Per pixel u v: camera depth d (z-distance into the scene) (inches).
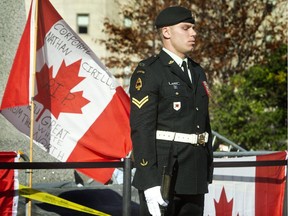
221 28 1849.2
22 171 505.0
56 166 350.0
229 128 1384.1
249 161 432.5
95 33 2386.8
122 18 2345.0
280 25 1957.4
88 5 2386.8
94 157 430.3
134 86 340.8
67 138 428.8
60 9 2412.6
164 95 338.0
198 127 344.5
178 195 343.3
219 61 1854.1
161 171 334.0
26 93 406.6
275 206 450.3
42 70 422.9
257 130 1378.0
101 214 426.3
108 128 431.8
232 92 1419.8
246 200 468.1
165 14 346.3
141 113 333.7
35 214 437.7
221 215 476.7
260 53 1899.6
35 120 423.2
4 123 522.9
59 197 447.8
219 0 1887.3
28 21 412.2
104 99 432.1
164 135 338.6
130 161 360.8
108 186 506.9
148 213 338.6
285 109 1418.6
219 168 478.0
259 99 1443.2
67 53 428.1
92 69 431.5
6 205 380.8
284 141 1395.2
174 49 346.6
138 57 1907.0
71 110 428.8
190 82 345.4
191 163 342.0
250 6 1934.1
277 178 450.0
